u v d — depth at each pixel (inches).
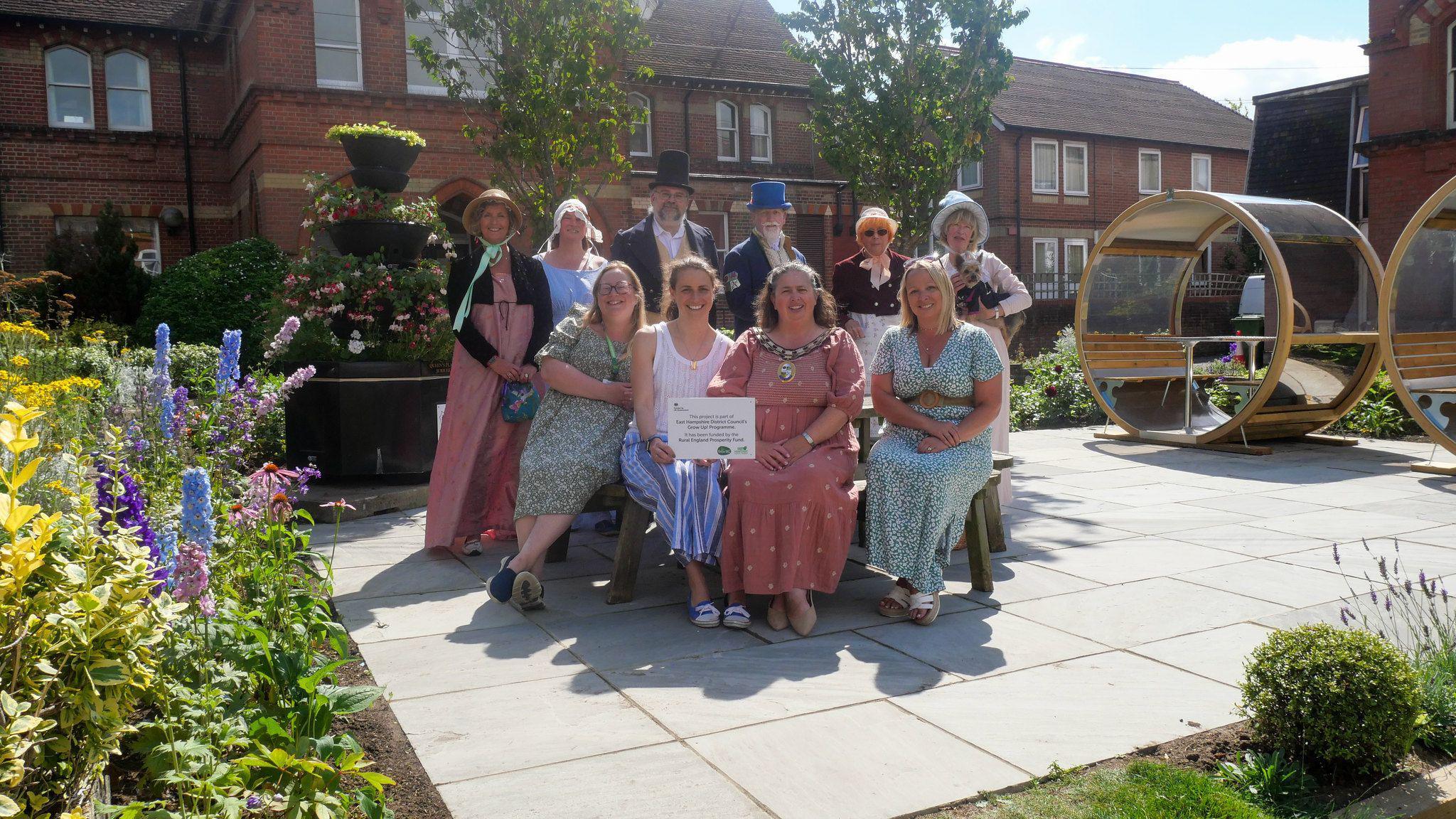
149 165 748.0
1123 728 122.1
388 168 288.0
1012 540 227.9
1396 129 687.1
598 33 423.8
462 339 211.6
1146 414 431.8
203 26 738.8
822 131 507.8
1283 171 912.9
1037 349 920.9
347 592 187.2
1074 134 1139.3
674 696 133.6
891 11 491.5
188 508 97.1
